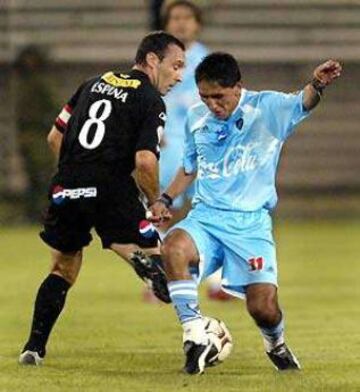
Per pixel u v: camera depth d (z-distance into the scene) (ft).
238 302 149.59
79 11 284.82
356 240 230.07
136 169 97.40
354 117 288.51
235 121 95.61
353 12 289.33
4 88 273.13
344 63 288.30
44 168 255.91
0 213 260.62
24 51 262.26
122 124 98.48
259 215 95.76
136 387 89.04
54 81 273.95
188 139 98.07
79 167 99.09
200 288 167.63
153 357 105.40
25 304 148.15
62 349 110.63
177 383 90.43
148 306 145.48
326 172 286.66
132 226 99.40
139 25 285.23
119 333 122.01
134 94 98.53
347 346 111.96
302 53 287.69
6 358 105.09
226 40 286.05
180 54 101.30
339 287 164.25
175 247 93.15
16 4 282.56
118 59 283.79
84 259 206.08
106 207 99.30
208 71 94.02
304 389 88.07
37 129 254.47
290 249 214.69
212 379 92.17
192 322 92.79
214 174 96.27
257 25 287.28
